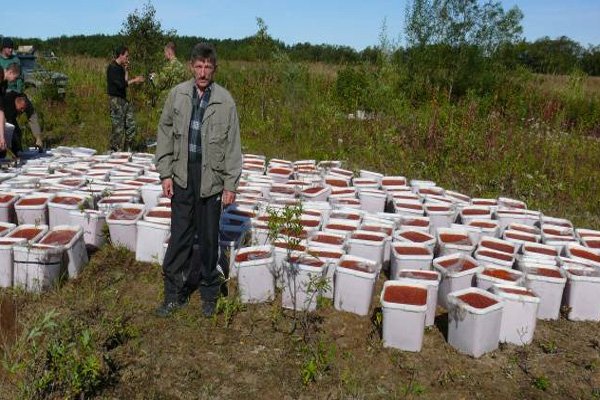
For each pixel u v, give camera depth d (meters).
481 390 3.70
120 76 9.40
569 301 4.71
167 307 4.40
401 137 10.62
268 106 13.26
